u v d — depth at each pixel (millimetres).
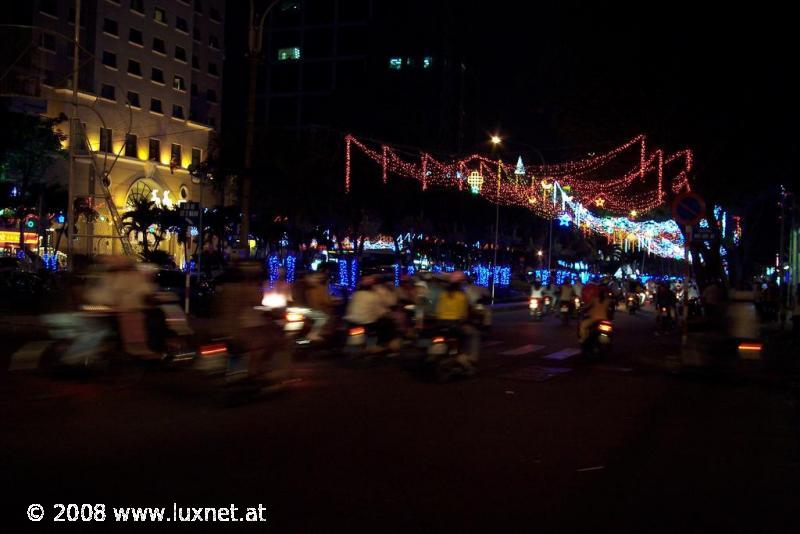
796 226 36250
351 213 51094
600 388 14109
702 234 19125
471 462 8273
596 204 38750
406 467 7980
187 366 14828
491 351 20375
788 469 8375
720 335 15000
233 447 8664
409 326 17297
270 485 7164
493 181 49250
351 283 39844
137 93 68750
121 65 66938
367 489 7117
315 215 50938
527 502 6836
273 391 12219
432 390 13359
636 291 41625
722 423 11047
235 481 7262
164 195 70812
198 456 8203
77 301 13180
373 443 9070
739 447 9461
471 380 14727
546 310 34750
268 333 11664
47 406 10938
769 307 32875
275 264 39812
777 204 34906
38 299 27250
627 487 7441
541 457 8594
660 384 14844
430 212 58219
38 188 47812
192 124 75250
